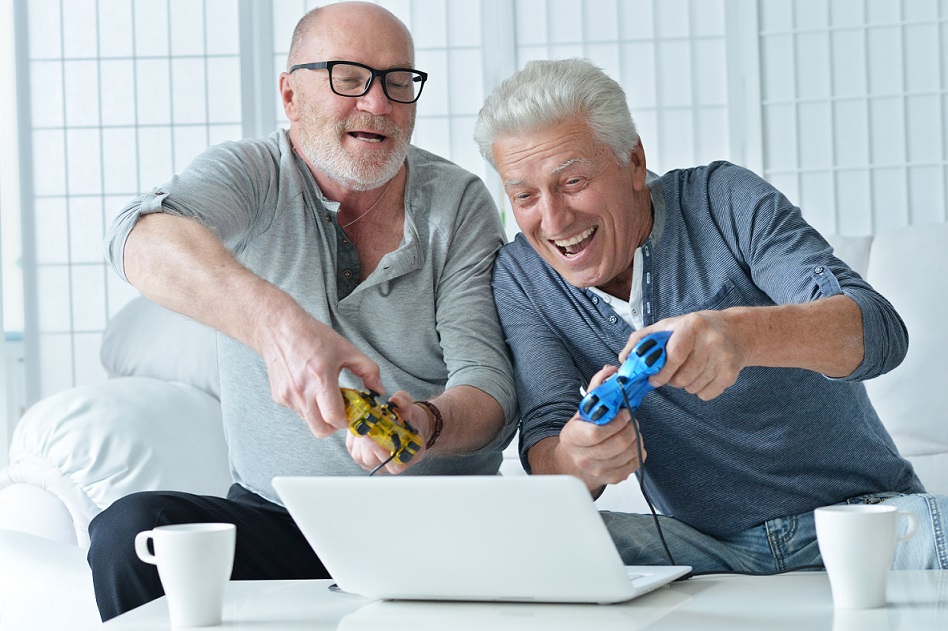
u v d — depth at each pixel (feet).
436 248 6.31
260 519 5.98
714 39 13.03
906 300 8.78
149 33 13.46
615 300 5.61
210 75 13.43
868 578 3.45
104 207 13.47
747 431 5.28
